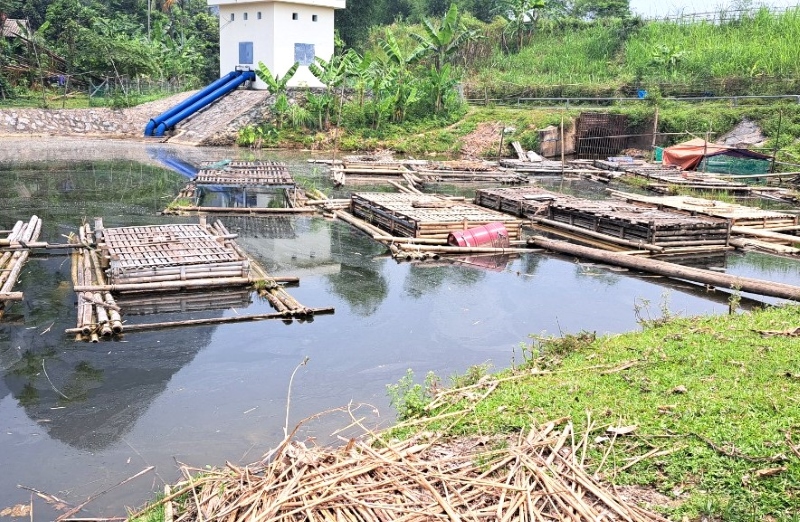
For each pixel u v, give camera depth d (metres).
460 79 39.38
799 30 38.22
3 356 9.00
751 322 9.35
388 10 59.53
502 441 6.12
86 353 9.12
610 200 21.69
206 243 13.18
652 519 5.09
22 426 7.31
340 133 36.41
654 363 7.77
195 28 53.25
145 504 5.93
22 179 23.27
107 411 7.64
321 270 13.34
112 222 17.14
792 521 4.92
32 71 39.59
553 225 17.98
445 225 15.35
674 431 6.13
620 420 6.32
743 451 5.75
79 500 6.04
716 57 38.28
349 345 9.60
